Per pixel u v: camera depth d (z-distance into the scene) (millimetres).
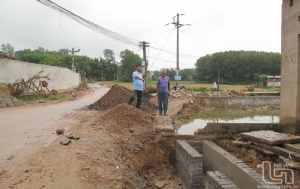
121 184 4086
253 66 69938
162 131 7363
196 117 16672
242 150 6258
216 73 75062
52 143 5254
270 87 48031
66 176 3873
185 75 102188
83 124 7500
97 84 57656
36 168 3990
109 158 5035
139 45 24188
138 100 9164
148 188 5168
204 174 6926
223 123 7219
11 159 4328
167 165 7086
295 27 6480
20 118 8617
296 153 5027
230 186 4262
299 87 6457
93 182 3865
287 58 6828
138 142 6574
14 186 3375
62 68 26375
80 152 4891
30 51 88125
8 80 15625
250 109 21188
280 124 6984
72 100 18016
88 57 87250
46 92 19828
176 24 26531
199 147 7188
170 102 15023
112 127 7070
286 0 6801
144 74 24500
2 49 78875
